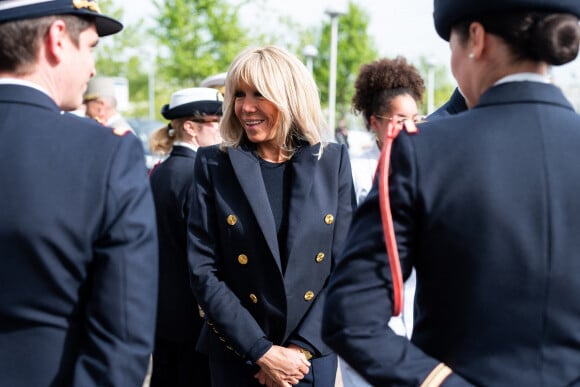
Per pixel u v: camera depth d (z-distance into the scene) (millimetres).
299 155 2496
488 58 1441
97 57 24047
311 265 2420
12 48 1502
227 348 2463
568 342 1347
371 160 3082
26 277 1438
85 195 1464
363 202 1453
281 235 2445
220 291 2391
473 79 1481
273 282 2393
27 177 1449
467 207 1346
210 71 19422
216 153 2549
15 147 1472
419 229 1395
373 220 1409
